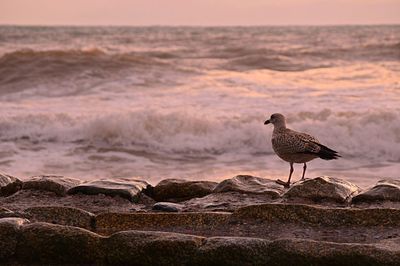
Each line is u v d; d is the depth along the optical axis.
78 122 16.30
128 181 8.72
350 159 13.71
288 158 9.02
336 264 5.62
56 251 6.08
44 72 24.52
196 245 5.90
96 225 6.98
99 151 14.49
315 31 66.81
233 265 5.76
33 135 15.71
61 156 13.91
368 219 6.78
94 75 24.16
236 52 34.97
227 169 12.76
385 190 7.80
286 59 29.75
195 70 25.86
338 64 28.67
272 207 6.99
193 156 14.18
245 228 6.79
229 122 15.48
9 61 25.61
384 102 18.12
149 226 6.93
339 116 16.14
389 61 29.41
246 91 20.75
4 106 18.89
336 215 6.85
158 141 15.08
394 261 5.54
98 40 48.75
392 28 76.00
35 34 56.06
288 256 5.73
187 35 57.38
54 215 7.09
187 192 8.54
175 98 19.75
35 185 8.47
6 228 6.25
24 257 6.11
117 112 15.99
